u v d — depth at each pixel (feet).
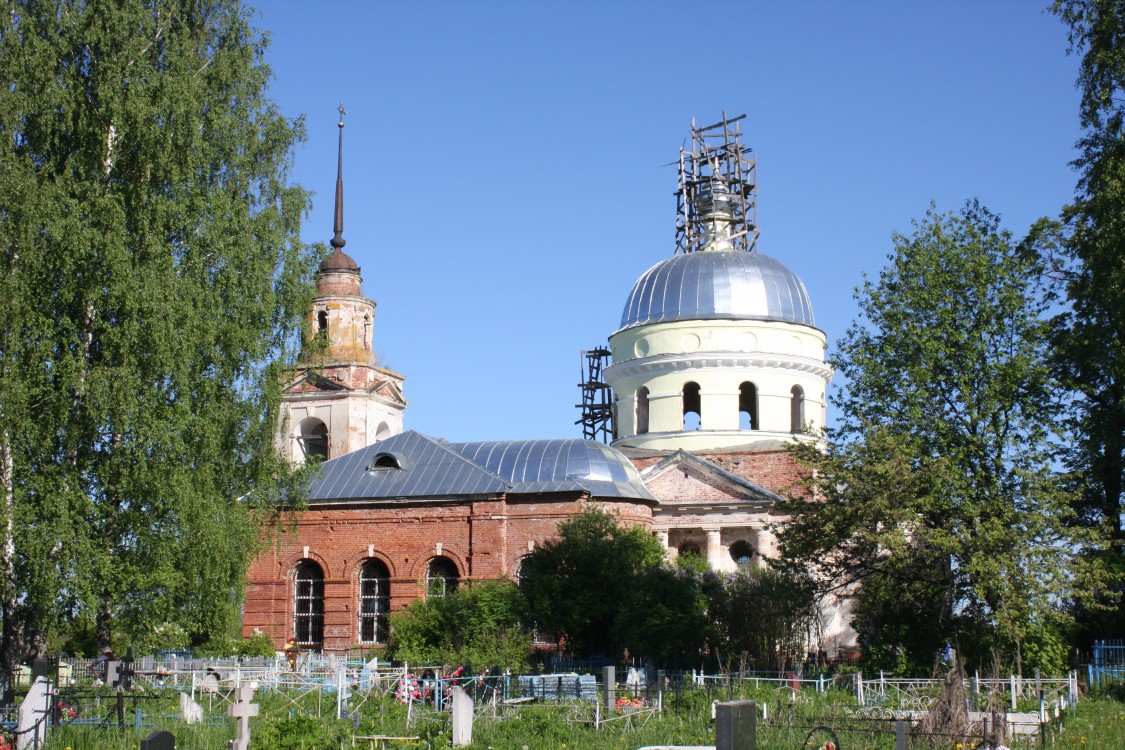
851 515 111.45
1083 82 113.60
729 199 201.67
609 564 134.62
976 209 122.11
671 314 183.32
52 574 94.89
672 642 124.47
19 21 104.73
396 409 204.13
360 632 157.79
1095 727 86.38
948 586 115.03
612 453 167.32
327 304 197.67
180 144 107.45
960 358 117.39
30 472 98.48
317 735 74.95
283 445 122.31
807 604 122.52
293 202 117.08
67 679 105.60
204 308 106.22
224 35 117.50
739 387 178.81
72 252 98.73
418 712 93.66
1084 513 134.31
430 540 156.15
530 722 87.10
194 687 103.24
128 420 98.78
